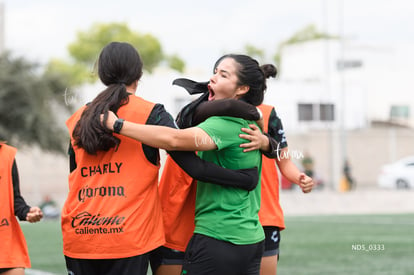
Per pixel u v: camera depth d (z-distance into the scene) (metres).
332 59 69.88
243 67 4.95
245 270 4.74
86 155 4.72
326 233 16.12
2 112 43.88
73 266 4.71
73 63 80.69
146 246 4.64
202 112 4.82
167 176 5.33
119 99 4.73
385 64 69.88
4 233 5.68
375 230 16.89
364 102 57.47
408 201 31.47
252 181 4.78
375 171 52.78
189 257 4.77
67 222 4.70
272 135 5.87
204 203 4.78
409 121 69.50
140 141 4.56
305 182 5.39
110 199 4.60
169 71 49.59
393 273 9.77
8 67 44.66
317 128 52.94
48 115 45.22
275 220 5.94
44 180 48.56
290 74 73.25
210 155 4.86
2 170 5.71
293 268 10.31
